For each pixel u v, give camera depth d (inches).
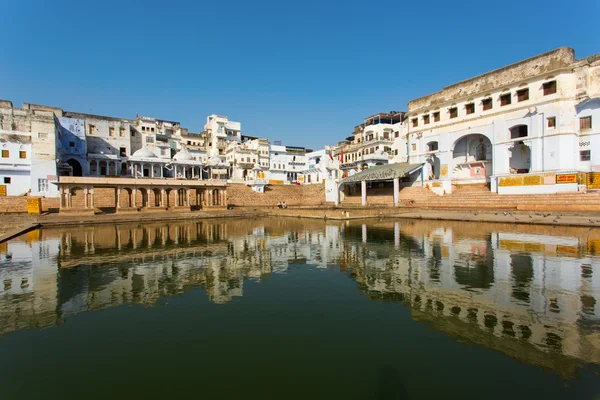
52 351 257.8
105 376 222.4
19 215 1280.8
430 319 303.9
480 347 251.0
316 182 2324.1
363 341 265.1
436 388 202.5
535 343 254.5
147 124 2364.7
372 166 2246.6
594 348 245.6
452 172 1736.0
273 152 2967.5
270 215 1622.8
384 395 195.2
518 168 1513.3
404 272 464.1
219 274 480.1
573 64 1286.9
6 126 1477.6
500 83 1510.8
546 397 191.8
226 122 2891.2
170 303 360.5
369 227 1010.7
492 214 1143.6
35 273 490.6
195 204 1991.9
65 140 1854.1
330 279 443.2
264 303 355.6
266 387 207.5
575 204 1087.0
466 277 430.0
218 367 232.1
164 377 220.8
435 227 960.3
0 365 238.2
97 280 453.1
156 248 697.6
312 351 251.4
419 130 1888.5
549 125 1328.7
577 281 401.1
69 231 1005.8
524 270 454.3
